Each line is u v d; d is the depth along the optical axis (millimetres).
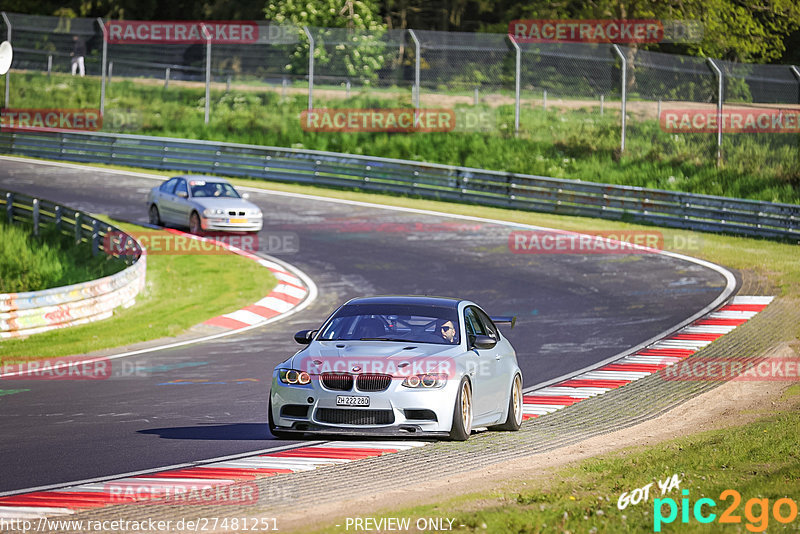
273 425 37812
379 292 89938
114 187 143625
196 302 87125
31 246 108312
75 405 48719
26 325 74188
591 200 126688
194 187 115625
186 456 36531
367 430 36625
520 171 152750
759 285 88375
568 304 83312
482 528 24312
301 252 107062
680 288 88688
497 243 110875
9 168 158250
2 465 34875
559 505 27078
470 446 38312
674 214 120500
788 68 187875
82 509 28094
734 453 35156
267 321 80250
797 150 147375
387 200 137375
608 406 48844
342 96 193500
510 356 43531
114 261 101562
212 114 185250
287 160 150750
